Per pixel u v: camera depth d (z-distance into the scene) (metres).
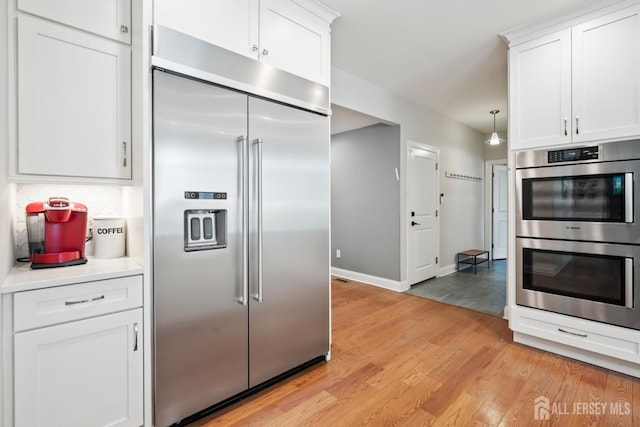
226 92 1.62
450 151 4.99
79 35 1.38
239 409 1.67
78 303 1.25
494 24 2.36
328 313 2.18
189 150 1.49
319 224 2.10
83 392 1.27
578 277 2.12
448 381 1.93
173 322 1.47
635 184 1.88
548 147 2.23
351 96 3.30
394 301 3.54
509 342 2.47
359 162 4.46
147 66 1.38
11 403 1.14
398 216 4.00
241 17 1.69
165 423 1.46
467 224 5.48
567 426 1.52
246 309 1.73
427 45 2.69
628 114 1.90
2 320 1.12
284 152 1.88
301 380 1.95
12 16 1.25
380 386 1.88
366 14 2.24
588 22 2.04
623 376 1.95
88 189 1.77
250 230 1.73
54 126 1.34
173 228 1.46
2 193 1.21
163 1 1.42
